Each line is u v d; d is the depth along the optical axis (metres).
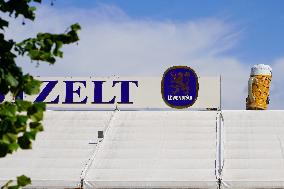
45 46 4.73
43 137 26.20
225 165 22.83
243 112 28.16
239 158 23.48
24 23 4.77
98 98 28.66
